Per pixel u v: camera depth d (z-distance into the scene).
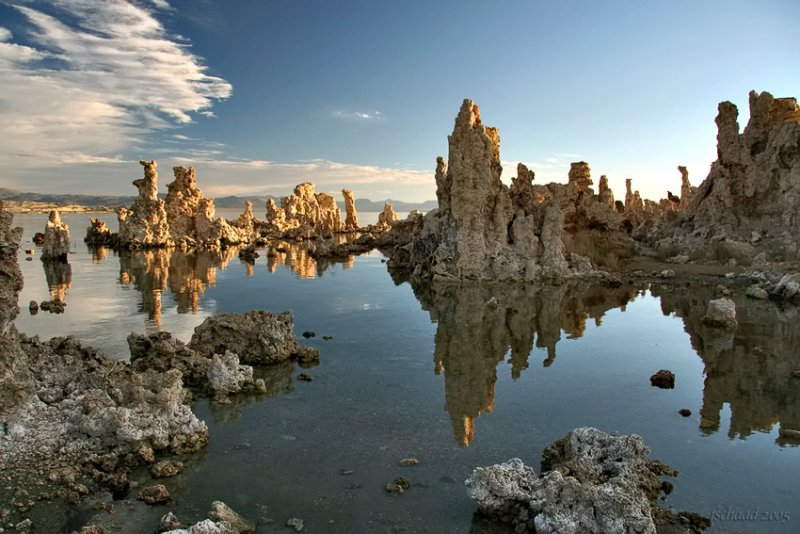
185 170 85.44
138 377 16.81
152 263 61.16
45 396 16.66
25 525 11.68
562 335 29.34
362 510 12.52
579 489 11.55
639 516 11.02
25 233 100.31
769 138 55.62
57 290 42.72
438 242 52.34
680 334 29.44
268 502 12.84
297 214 121.31
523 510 12.03
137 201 79.31
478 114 49.75
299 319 32.84
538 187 74.75
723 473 14.44
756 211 56.25
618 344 27.48
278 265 61.81
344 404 19.03
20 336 19.84
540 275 48.03
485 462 14.85
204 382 20.75
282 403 19.12
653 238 67.62
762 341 27.83
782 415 18.42
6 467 13.99
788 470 14.61
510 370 23.16
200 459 14.98
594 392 20.53
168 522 11.62
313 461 14.85
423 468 14.48
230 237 87.25
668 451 15.75
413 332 29.77
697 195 64.38
